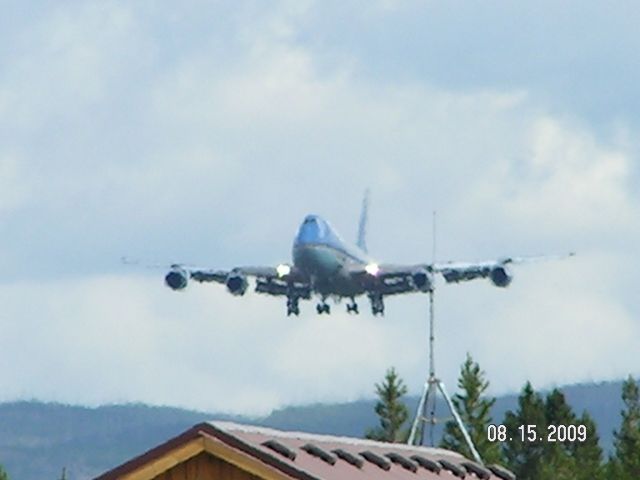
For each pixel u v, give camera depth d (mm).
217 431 80875
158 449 81062
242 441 80688
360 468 89938
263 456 80438
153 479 82125
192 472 81875
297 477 80062
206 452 81500
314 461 85875
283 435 89562
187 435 80938
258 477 81188
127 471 81250
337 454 90562
